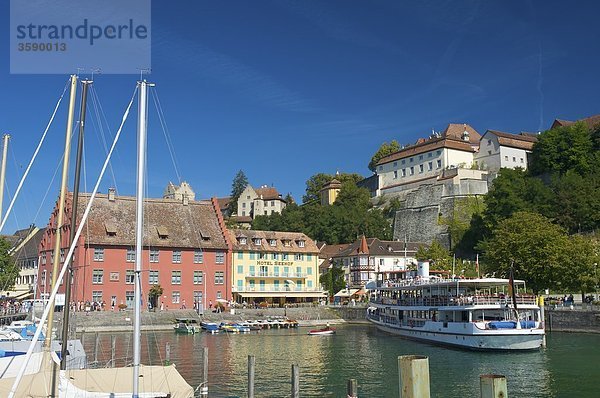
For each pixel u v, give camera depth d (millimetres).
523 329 52812
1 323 67625
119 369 27562
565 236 82438
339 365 47062
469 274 98688
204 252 102125
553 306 75812
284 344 64125
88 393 25516
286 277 111875
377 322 79125
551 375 41156
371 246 133875
